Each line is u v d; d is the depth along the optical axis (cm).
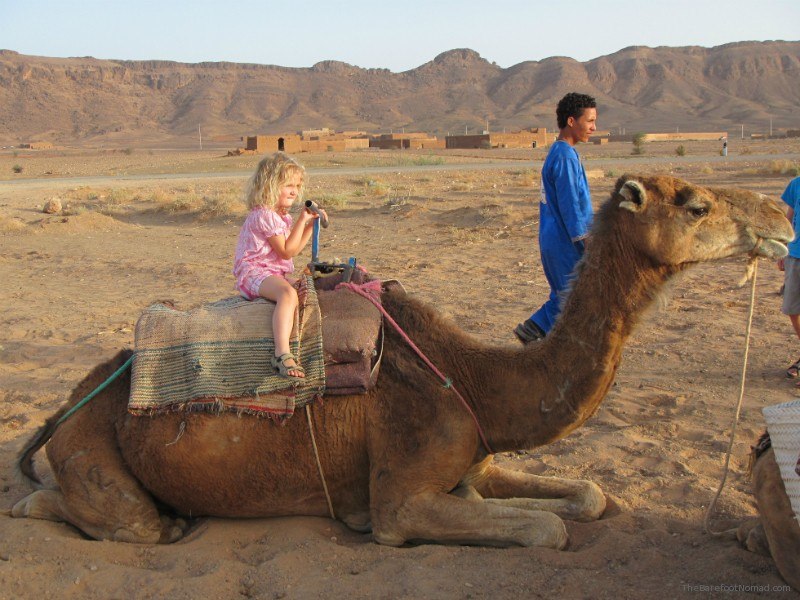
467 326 1162
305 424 531
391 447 524
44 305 1448
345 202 3022
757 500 475
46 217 2916
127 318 1312
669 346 1024
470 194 3216
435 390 527
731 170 4306
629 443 722
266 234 555
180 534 562
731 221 489
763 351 985
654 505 599
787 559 456
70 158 12188
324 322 549
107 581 491
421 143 12312
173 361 546
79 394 570
